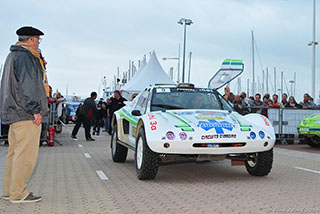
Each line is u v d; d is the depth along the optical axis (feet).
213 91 25.05
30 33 15.71
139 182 20.36
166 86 24.77
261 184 19.56
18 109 15.10
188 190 18.12
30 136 15.34
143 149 20.06
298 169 25.00
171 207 14.87
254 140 19.63
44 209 14.58
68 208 14.76
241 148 19.53
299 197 16.48
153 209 14.57
